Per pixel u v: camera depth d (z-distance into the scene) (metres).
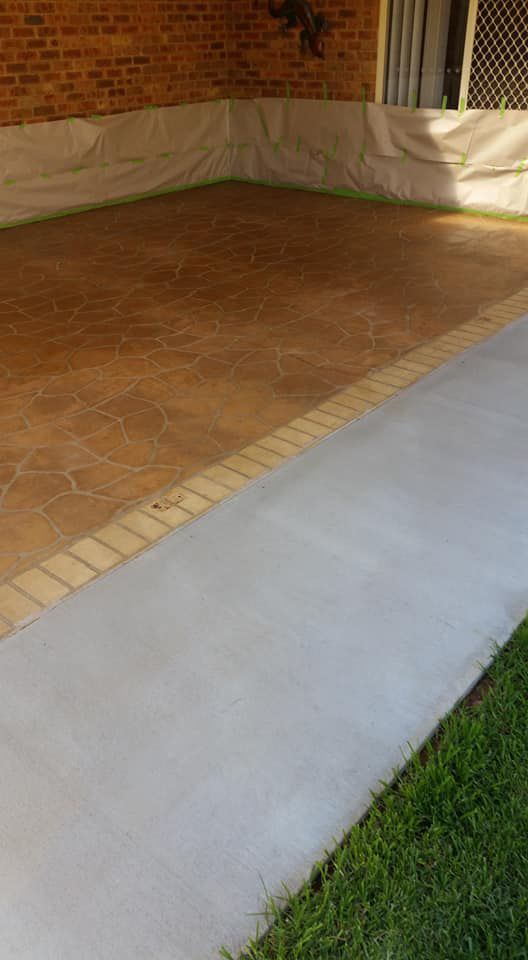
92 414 3.31
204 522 2.56
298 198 7.40
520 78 6.09
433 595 2.20
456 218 6.61
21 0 5.83
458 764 1.64
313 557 2.38
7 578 2.32
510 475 2.80
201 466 2.91
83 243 5.95
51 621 2.13
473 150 6.51
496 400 3.36
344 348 3.96
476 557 2.36
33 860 1.51
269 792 1.64
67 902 1.43
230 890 1.45
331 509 2.61
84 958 1.34
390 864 1.47
